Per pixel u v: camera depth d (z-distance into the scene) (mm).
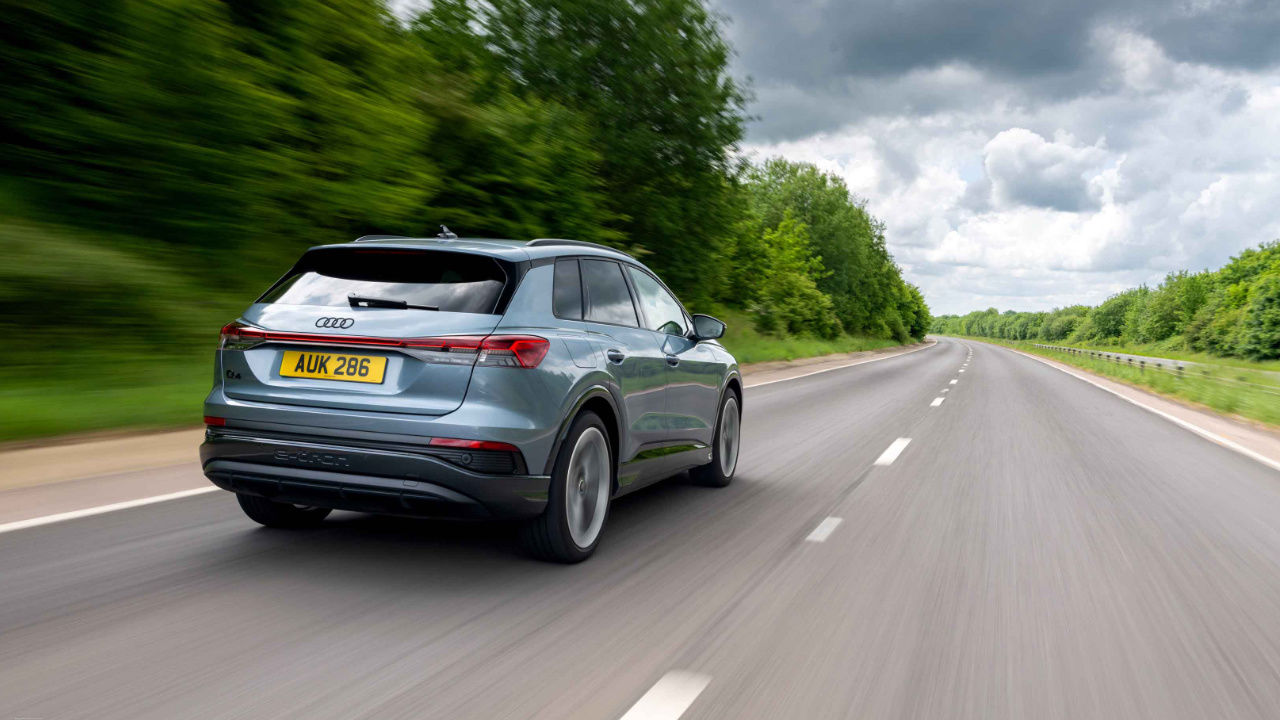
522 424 4090
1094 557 5129
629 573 4480
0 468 6246
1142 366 30812
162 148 11680
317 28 14359
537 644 3426
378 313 4207
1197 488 7758
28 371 8805
